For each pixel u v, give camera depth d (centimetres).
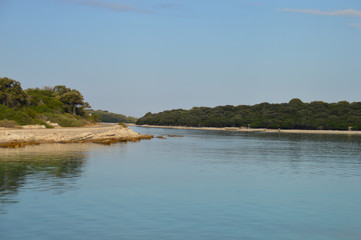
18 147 7206
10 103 11050
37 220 2669
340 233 2578
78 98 15462
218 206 3167
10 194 3362
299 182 4400
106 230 2497
